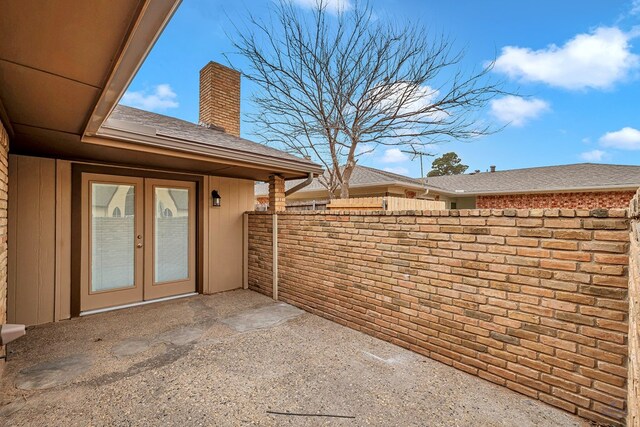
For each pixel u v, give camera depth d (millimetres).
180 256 6035
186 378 3045
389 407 2625
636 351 1562
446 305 3387
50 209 4594
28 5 1419
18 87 2275
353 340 3994
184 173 5980
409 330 3721
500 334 2984
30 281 4430
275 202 6223
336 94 8273
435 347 3471
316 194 13328
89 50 1825
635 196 1728
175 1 1470
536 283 2775
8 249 4246
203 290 6211
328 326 4484
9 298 4266
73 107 2645
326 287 4801
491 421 2465
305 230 5203
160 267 5789
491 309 3049
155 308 5273
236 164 5082
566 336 2607
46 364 3299
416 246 3664
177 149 4184
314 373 3160
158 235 5758
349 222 4449
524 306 2840
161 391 2820
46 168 4562
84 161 4848
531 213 2811
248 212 6703
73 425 2371
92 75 2119
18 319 4336
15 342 3863
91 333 4164
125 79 2174
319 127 8750
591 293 2492
